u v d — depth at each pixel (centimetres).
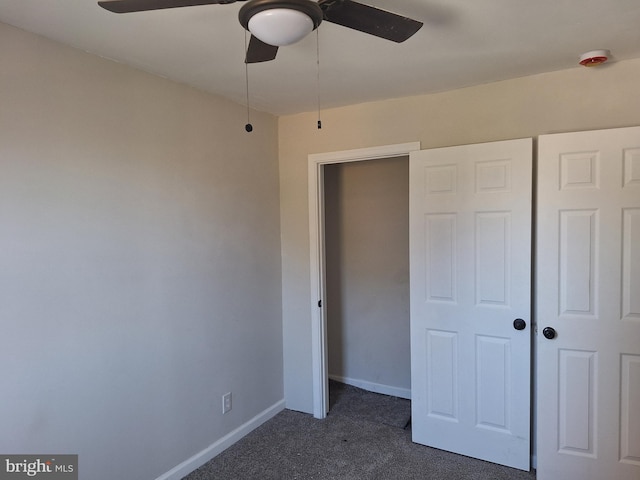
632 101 225
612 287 222
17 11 158
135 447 220
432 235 271
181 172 245
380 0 158
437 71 236
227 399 281
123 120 212
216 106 270
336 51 205
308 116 318
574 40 198
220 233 274
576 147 226
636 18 176
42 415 179
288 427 309
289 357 337
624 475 223
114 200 208
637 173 215
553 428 236
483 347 258
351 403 355
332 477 246
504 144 246
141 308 222
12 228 169
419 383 280
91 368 198
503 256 249
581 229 227
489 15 172
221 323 275
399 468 254
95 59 200
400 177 366
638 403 220
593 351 227
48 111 180
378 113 291
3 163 166
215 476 248
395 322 372
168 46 193
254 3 116
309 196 320
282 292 335
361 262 388
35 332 176
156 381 231
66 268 187
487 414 258
